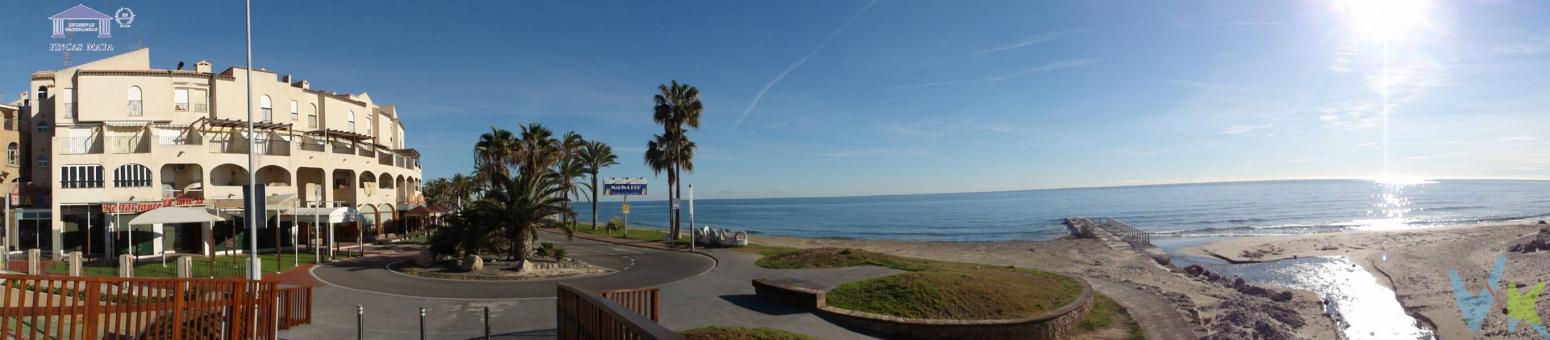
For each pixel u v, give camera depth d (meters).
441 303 17.80
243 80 38.25
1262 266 34.38
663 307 17.56
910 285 18.06
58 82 34.53
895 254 37.19
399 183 50.84
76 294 7.02
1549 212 87.38
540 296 19.12
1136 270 30.44
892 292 17.84
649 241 43.94
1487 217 79.94
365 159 40.94
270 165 34.94
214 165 32.97
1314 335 18.62
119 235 30.34
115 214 28.69
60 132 34.00
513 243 26.77
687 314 16.62
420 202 48.97
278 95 40.22
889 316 16.14
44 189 38.19
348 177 41.16
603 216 169.88
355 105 47.66
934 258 35.06
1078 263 33.03
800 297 17.50
